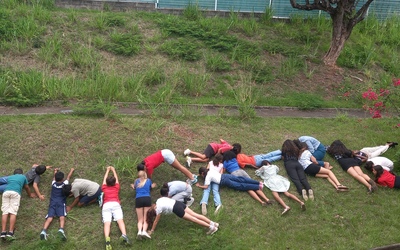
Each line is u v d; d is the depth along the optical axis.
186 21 14.63
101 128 9.45
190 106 11.12
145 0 15.30
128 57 12.75
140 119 10.01
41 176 8.16
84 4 14.95
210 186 8.30
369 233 7.64
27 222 7.36
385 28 16.06
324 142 10.00
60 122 9.52
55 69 11.84
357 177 8.87
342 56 14.30
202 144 9.47
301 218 7.86
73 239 7.10
